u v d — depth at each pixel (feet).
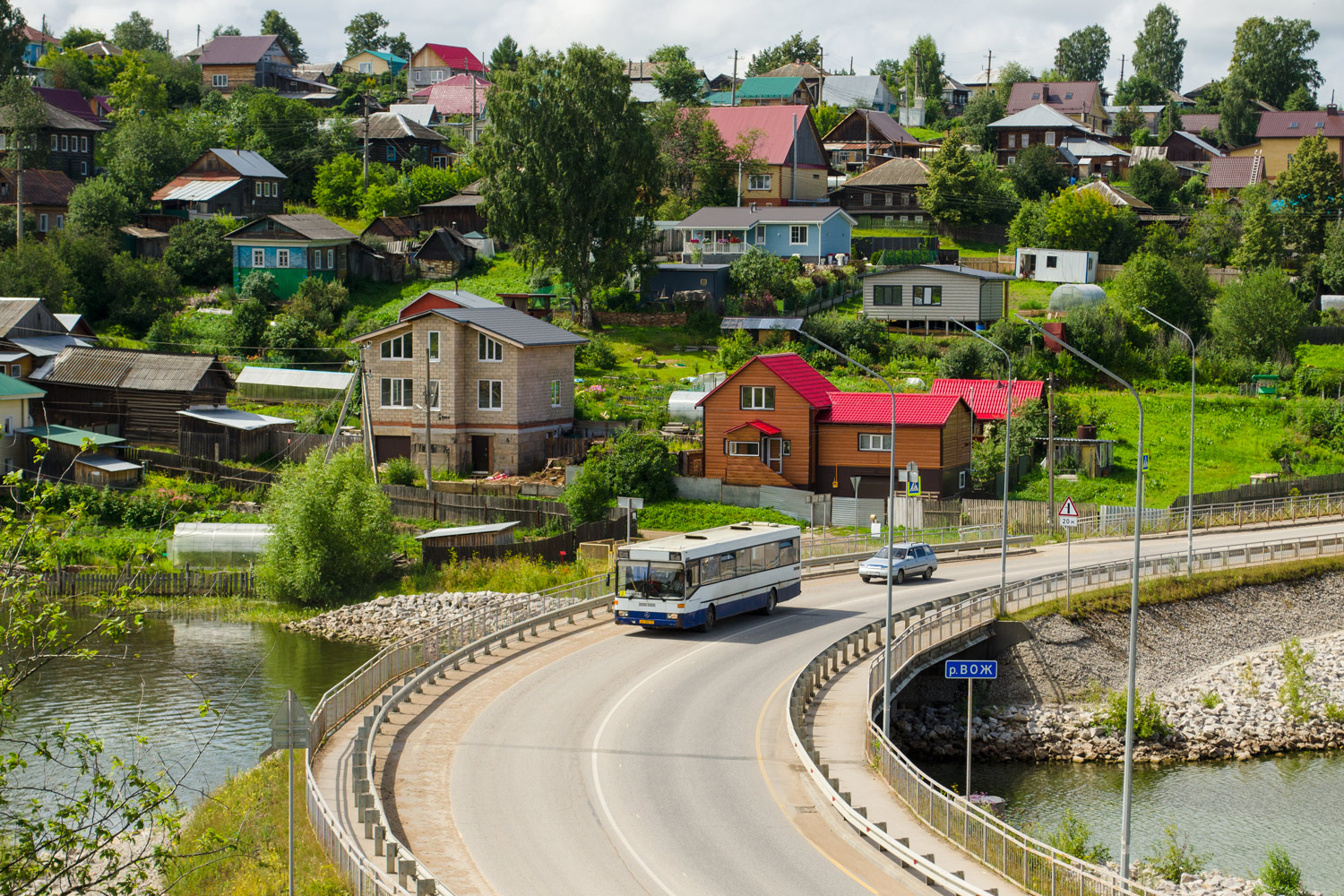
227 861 108.99
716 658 179.22
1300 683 215.31
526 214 434.71
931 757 189.78
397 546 276.00
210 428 343.26
